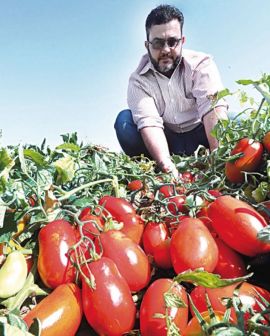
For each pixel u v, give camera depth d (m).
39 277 0.40
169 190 0.55
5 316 0.34
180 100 1.19
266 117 0.56
